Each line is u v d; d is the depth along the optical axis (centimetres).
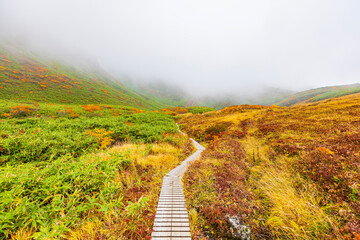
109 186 453
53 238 279
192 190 553
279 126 1449
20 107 2767
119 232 345
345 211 339
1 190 330
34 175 401
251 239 351
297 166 593
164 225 393
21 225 287
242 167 720
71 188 394
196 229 392
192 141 1797
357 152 551
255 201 465
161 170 766
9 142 761
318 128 1110
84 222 354
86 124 1603
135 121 2552
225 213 409
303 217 363
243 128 1888
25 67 8081
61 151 812
